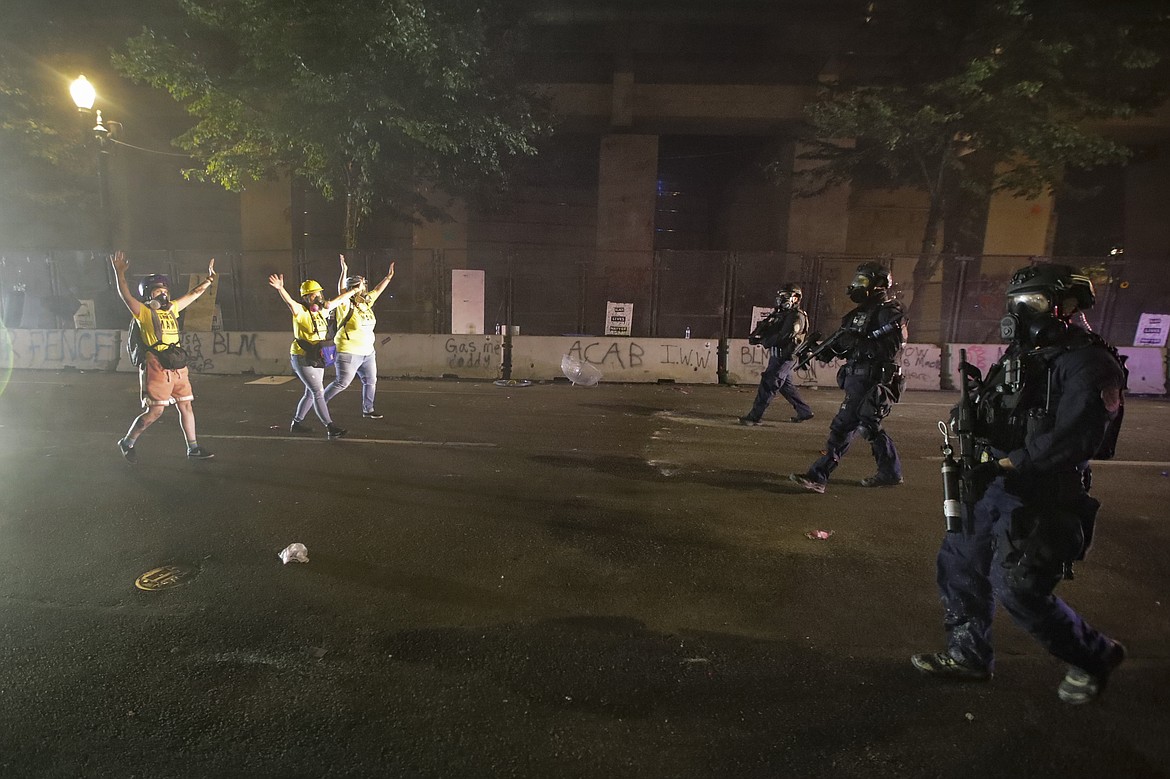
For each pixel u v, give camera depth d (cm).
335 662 336
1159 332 1314
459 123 1398
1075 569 461
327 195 1515
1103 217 2475
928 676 326
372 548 479
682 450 776
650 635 365
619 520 542
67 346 1374
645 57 2130
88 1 1884
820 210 2205
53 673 323
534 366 1326
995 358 1306
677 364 1322
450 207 2269
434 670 330
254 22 1215
